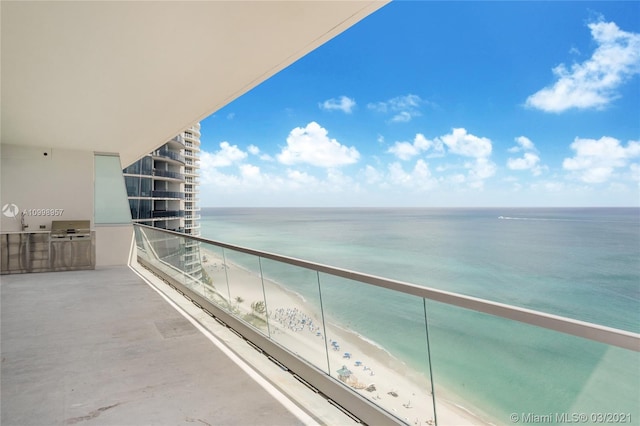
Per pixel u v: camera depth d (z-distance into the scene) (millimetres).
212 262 4023
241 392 2279
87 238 7156
